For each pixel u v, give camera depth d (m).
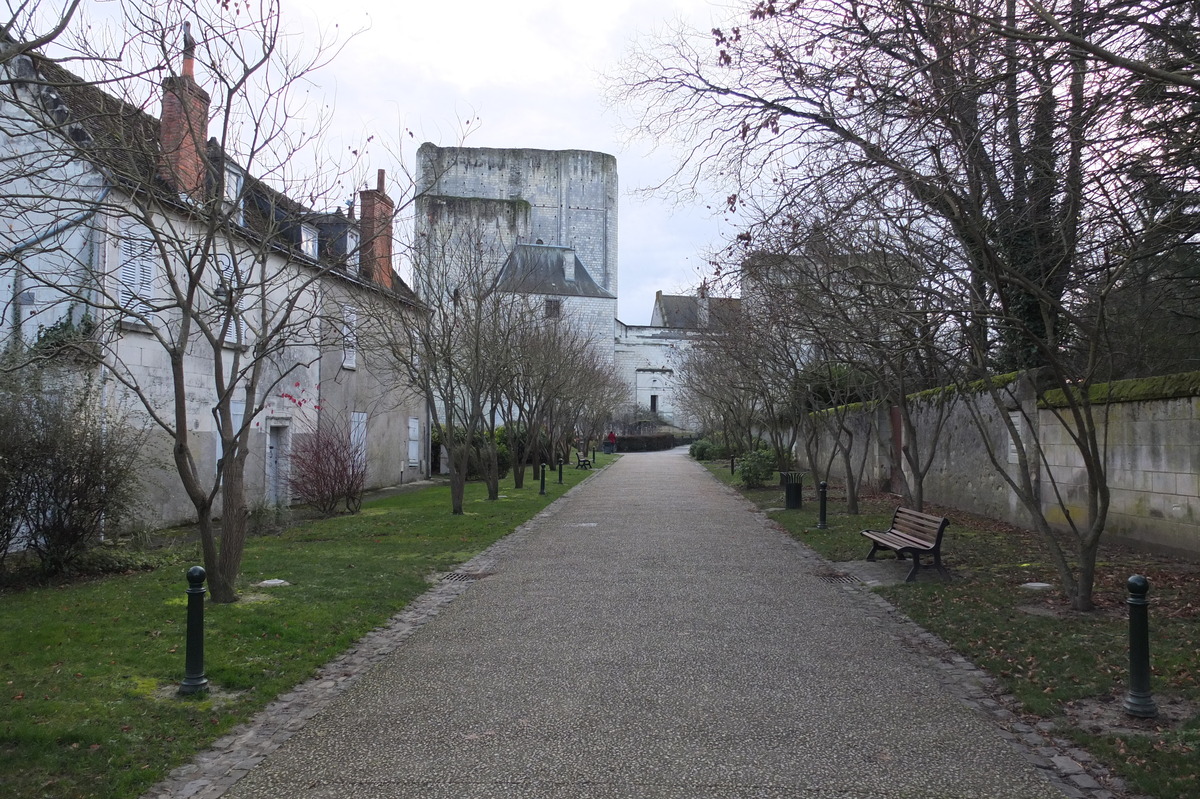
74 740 4.70
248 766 4.45
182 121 11.97
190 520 16.47
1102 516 7.39
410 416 29.55
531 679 5.90
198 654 5.64
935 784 4.11
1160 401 9.84
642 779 4.19
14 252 7.18
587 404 38.62
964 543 11.70
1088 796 3.96
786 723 4.97
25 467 9.75
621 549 12.22
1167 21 5.95
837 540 12.65
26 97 9.71
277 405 19.86
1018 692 5.43
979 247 7.17
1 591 9.40
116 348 14.10
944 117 6.54
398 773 4.31
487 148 59.44
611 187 61.59
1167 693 5.23
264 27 10.09
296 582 9.40
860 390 18.73
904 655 6.44
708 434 48.25
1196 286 10.41
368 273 17.81
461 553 11.97
